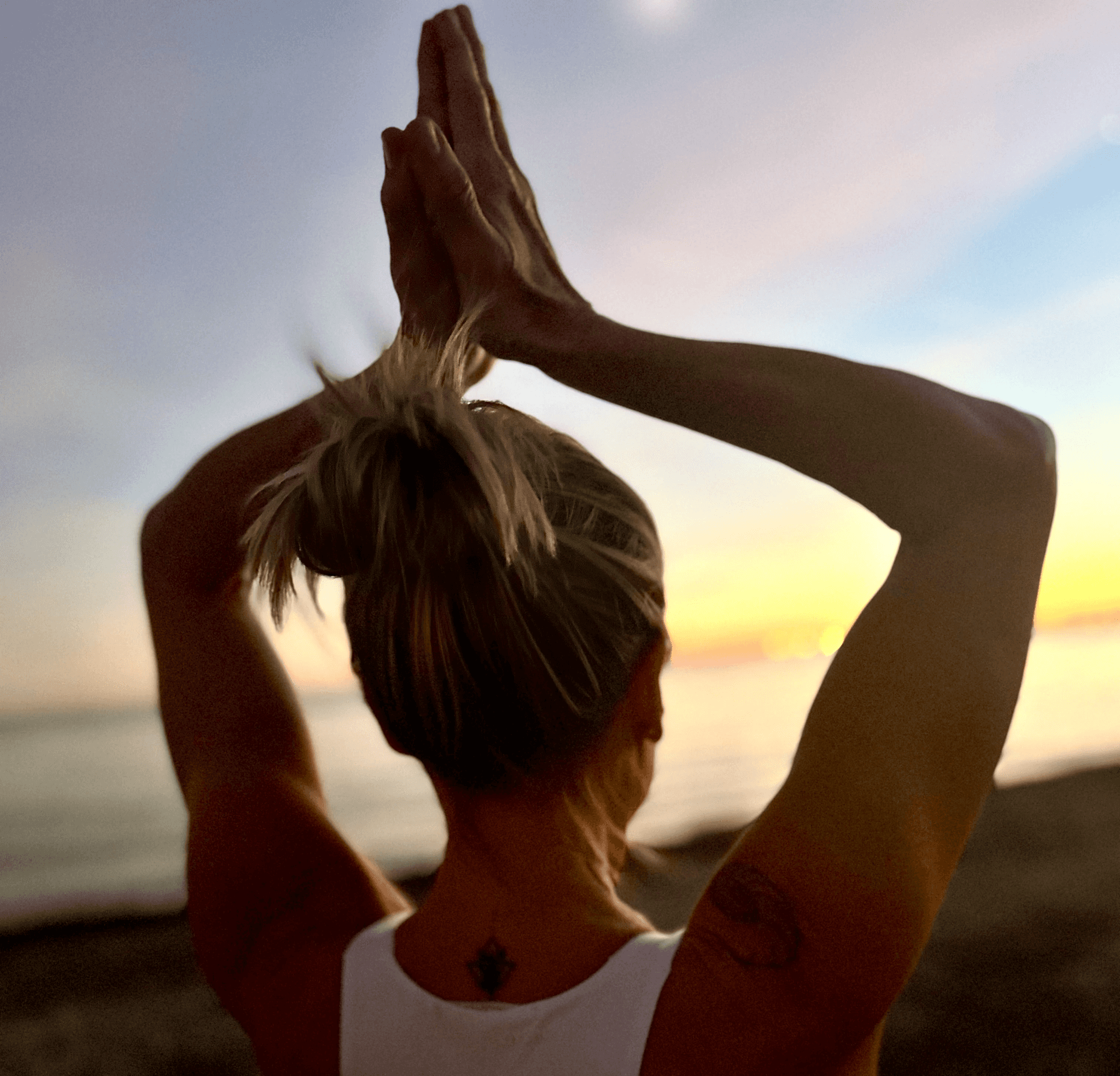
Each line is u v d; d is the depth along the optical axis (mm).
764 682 107250
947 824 682
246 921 889
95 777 54062
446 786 818
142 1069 9102
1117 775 25562
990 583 695
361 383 823
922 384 721
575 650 756
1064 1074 6938
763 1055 679
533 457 798
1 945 15289
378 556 763
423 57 973
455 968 791
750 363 729
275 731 987
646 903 11227
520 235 847
